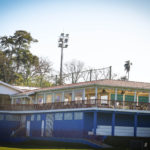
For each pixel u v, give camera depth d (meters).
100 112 52.16
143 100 58.38
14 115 66.56
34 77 100.94
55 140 53.31
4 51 101.25
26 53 101.38
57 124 56.56
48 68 102.69
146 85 56.31
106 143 46.31
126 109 51.47
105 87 51.94
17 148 45.12
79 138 49.56
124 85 53.00
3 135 66.12
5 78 96.94
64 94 59.19
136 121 52.44
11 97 72.94
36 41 104.56
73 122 53.25
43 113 60.00
